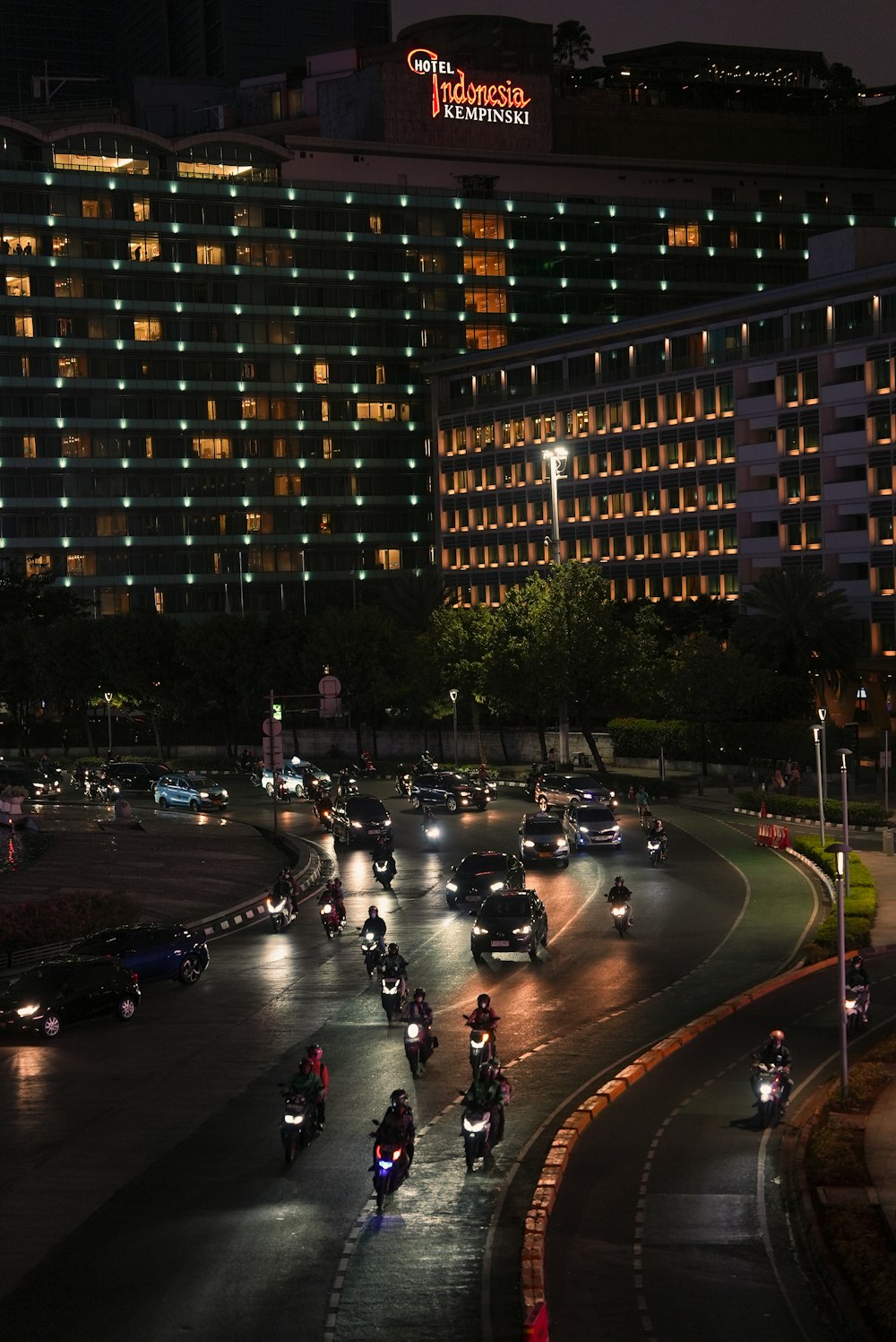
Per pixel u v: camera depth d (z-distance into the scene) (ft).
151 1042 103.65
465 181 555.28
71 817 266.36
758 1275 60.44
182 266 521.24
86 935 140.56
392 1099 70.74
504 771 322.75
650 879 175.01
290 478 540.52
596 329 427.33
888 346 352.08
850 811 214.28
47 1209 68.80
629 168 571.69
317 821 253.65
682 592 410.72
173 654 399.24
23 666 419.33
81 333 512.22
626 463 426.10
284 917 151.84
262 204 529.45
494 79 565.53
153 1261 61.93
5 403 506.89
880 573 354.74
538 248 553.64
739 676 279.69
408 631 368.68
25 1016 104.73
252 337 531.91
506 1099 76.74
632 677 289.94
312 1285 59.26
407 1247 63.31
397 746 386.93
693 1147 77.25
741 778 285.64
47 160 509.35
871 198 593.01
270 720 232.53
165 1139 79.66
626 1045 98.68
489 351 465.06
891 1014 107.24
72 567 517.96
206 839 229.04
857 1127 79.20
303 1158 75.92
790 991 113.70
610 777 282.36
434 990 116.98
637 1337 54.29
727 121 603.67
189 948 125.80
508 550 468.34
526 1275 59.31
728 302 387.96
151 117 636.07
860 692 291.17
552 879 176.45
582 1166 74.38
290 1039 102.58
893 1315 53.93
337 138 576.20
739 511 391.86
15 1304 57.52
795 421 375.45
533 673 290.97
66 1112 85.81
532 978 120.78
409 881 180.55
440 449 490.90
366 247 541.34
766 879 172.76
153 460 524.52
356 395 545.03
